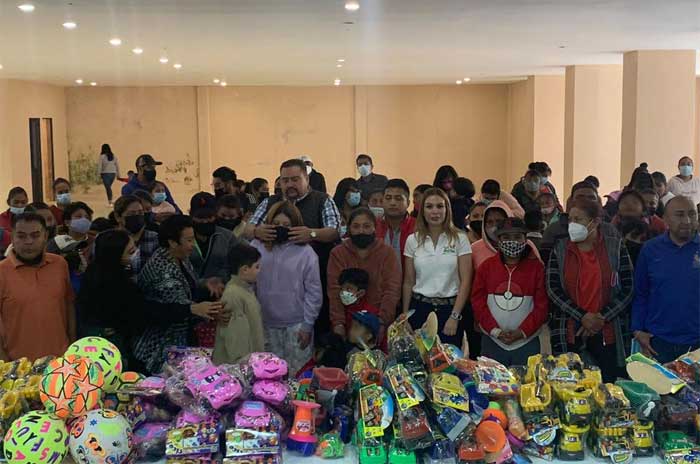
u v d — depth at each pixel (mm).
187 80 20031
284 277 4336
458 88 22531
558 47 12812
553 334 4148
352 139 22859
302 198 4848
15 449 2361
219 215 5785
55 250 5395
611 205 7500
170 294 3902
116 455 2400
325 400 2740
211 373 2627
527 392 2684
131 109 22297
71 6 8617
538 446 2607
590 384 2680
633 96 13375
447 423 2508
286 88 22609
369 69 17109
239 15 9297
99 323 3824
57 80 19516
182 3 8422
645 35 11266
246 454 2465
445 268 4465
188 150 22531
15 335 3980
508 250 4066
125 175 22422
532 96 19391
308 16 9391
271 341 4375
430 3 8469
